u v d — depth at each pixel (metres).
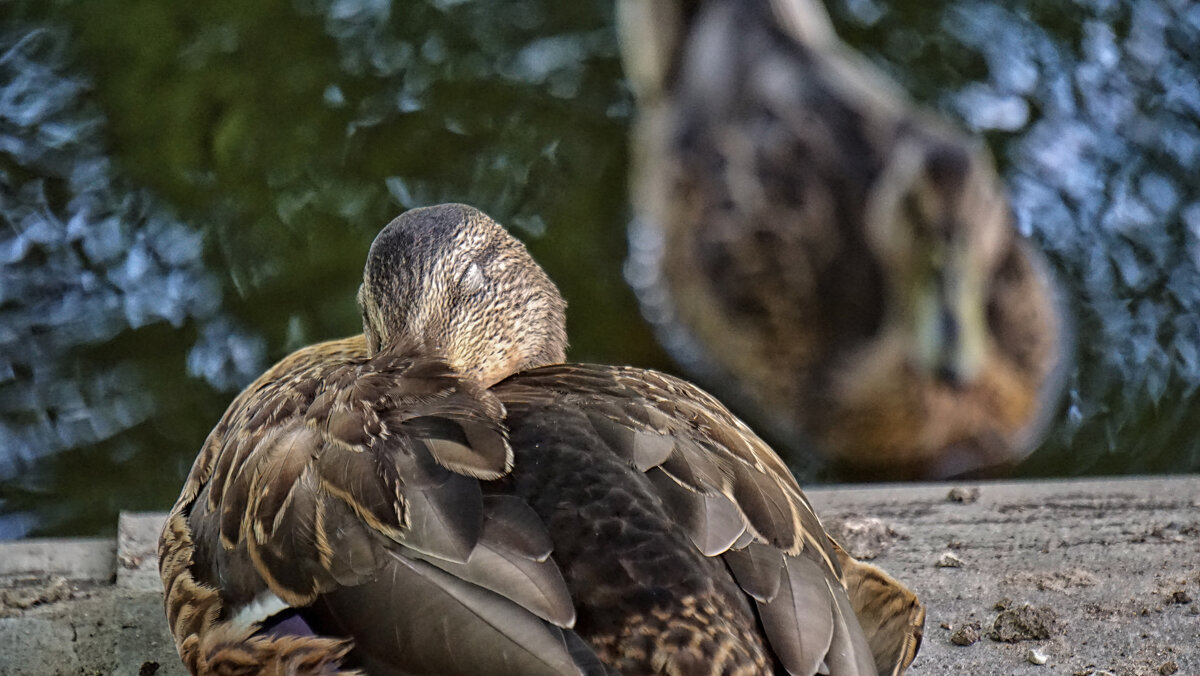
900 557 7.23
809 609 4.78
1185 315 12.11
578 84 13.20
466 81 12.97
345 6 13.11
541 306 7.29
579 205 12.49
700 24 13.34
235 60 12.73
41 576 7.13
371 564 4.87
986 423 11.34
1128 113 13.29
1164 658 6.26
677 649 4.55
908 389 11.19
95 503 10.41
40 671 6.38
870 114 12.16
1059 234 12.57
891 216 11.17
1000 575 7.01
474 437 5.12
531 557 4.69
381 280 6.67
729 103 12.77
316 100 12.62
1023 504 7.79
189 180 12.08
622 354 12.03
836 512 7.73
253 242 11.77
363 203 12.05
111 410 10.89
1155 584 6.86
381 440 5.18
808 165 11.90
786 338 11.58
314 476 5.21
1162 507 7.71
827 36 13.62
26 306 11.34
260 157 12.25
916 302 11.05
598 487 4.92
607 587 4.68
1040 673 6.18
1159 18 13.86
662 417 5.37
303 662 4.91
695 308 12.10
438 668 4.60
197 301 11.47
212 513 5.74
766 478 5.28
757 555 4.88
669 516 4.88
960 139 12.10
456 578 4.70
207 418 10.89
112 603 6.87
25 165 12.02
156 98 12.44
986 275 11.16
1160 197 12.77
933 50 13.85
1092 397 11.79
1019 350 11.35
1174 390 11.73
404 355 5.96
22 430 10.76
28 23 12.69
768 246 11.73
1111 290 12.30
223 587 5.44
